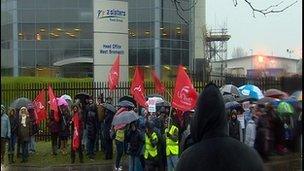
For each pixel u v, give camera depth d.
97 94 22.72
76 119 16.25
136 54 48.28
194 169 3.90
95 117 16.97
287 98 16.75
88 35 49.88
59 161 16.88
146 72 48.06
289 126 15.41
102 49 23.66
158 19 47.56
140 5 48.03
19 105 17.59
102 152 17.52
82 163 16.41
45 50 50.06
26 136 16.94
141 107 17.02
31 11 50.00
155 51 47.84
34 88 25.11
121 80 23.78
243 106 16.33
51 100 17.64
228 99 15.52
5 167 16.17
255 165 3.88
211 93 4.05
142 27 48.03
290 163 14.64
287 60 48.88
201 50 52.91
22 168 16.47
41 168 16.27
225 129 4.05
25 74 49.94
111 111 16.75
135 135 13.92
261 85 25.84
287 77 22.44
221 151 3.88
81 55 50.00
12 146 16.88
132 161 14.06
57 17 49.97
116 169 15.27
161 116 14.70
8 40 49.91
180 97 14.18
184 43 48.97
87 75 49.91
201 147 3.96
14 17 49.88
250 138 14.82
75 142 16.30
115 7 23.88
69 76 49.78
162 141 13.91
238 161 3.85
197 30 52.38
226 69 60.19
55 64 50.00
